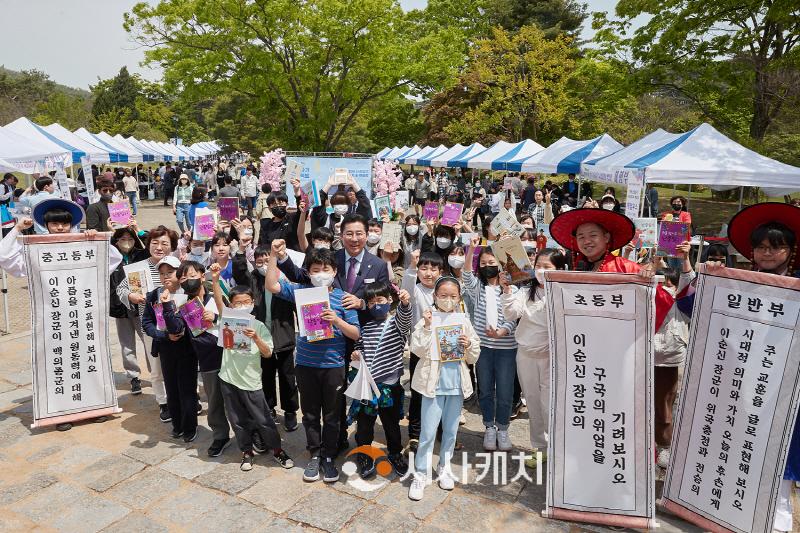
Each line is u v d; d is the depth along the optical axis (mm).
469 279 4629
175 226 17125
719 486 3369
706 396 3447
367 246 5566
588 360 3570
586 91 20375
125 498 3768
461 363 3855
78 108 45844
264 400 4109
